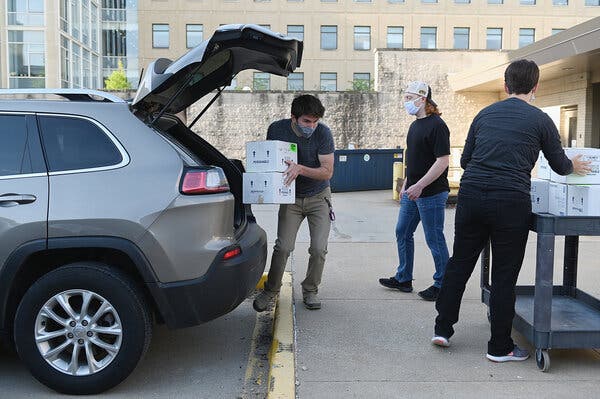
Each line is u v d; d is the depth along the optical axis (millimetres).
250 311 5633
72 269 3631
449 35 45656
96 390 3721
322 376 3904
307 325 4906
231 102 21688
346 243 8570
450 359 4195
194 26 45219
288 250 5043
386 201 14375
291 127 4953
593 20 13141
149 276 3648
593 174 4020
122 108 3902
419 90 5297
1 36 32531
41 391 3840
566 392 3676
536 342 3955
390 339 4586
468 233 4184
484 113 4117
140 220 3621
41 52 32875
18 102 3869
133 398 3770
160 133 3953
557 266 6953
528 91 4078
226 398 3814
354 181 16812
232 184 4836
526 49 16234
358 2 45594
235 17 45344
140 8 44750
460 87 20734
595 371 3998
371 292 5910
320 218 5145
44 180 3691
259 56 4680
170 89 4289
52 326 3760
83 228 3611
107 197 3650
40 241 3605
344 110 21891
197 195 3729
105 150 3777
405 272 5867
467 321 5016
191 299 3705
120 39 44688
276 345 4379
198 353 4574
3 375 4098
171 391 3896
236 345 4754
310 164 4996
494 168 3957
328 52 45781
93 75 42781
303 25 45656
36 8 32719
